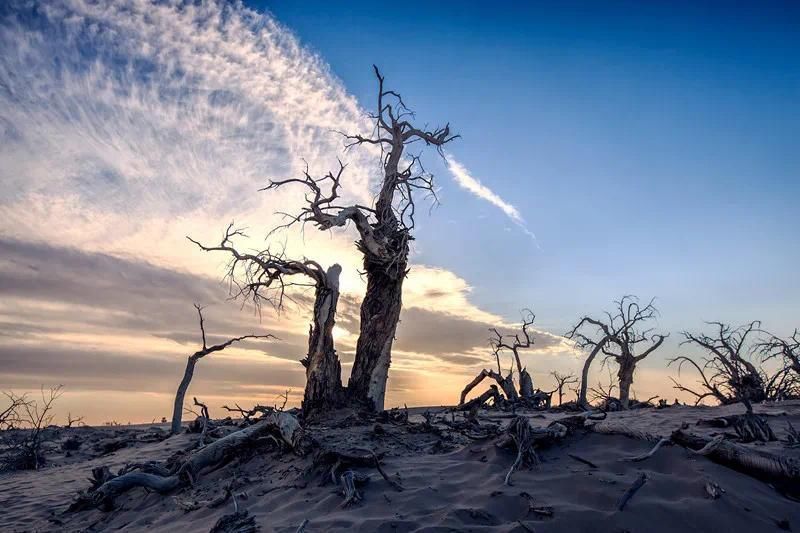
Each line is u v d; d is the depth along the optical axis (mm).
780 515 6527
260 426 11273
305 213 17250
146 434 22703
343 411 16297
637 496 6812
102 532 8812
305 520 6621
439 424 13703
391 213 19406
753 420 10383
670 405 22828
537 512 6539
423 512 6887
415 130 20469
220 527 7121
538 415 18578
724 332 24812
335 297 17641
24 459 18047
